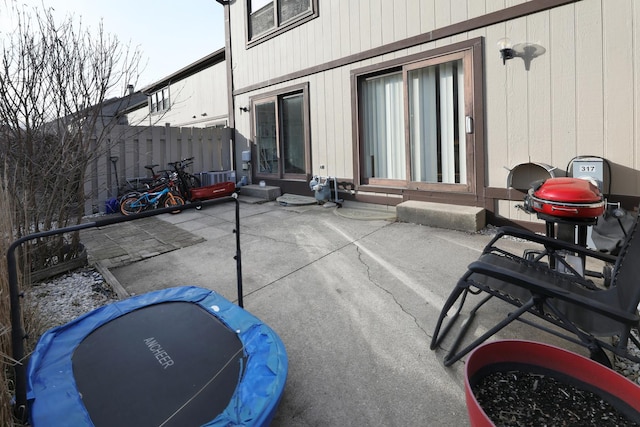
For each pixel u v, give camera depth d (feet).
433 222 14.39
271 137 23.29
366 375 5.99
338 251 12.18
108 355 5.34
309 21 19.65
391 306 8.29
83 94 11.21
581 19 11.53
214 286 9.71
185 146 24.03
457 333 7.04
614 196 11.31
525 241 12.26
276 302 8.69
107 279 10.24
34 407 4.40
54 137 10.75
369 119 18.17
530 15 12.48
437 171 15.81
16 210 9.48
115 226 16.75
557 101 12.18
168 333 5.90
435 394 5.50
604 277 8.47
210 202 6.71
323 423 5.04
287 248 12.76
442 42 14.75
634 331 6.89
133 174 21.72
